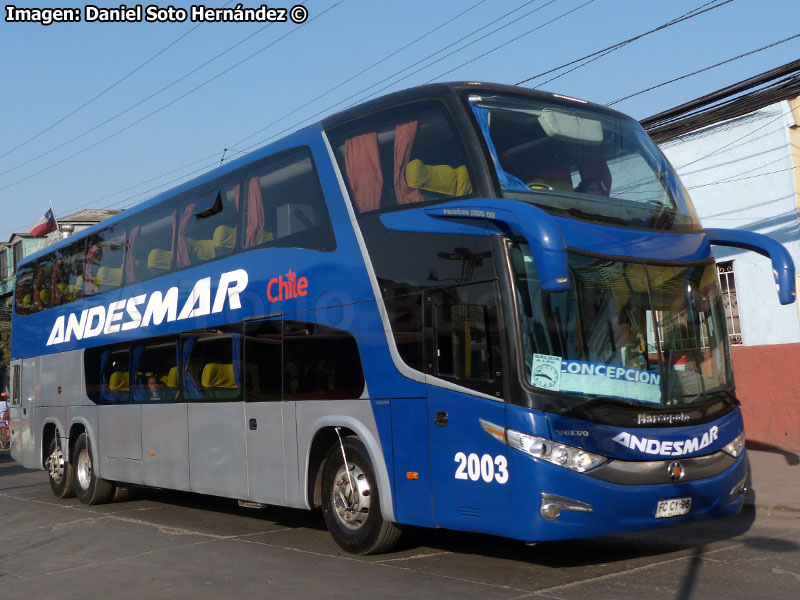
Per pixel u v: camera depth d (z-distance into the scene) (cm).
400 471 743
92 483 1294
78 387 1345
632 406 667
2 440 2738
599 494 640
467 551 805
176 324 1092
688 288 738
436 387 711
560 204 702
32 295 1557
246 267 964
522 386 646
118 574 787
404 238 757
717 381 738
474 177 699
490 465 662
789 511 941
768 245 770
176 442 1077
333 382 820
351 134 834
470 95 746
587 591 633
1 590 747
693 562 723
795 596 600
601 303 680
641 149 809
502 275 664
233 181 1008
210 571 777
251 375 939
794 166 1387
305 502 851
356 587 682
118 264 1266
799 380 1349
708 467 699
